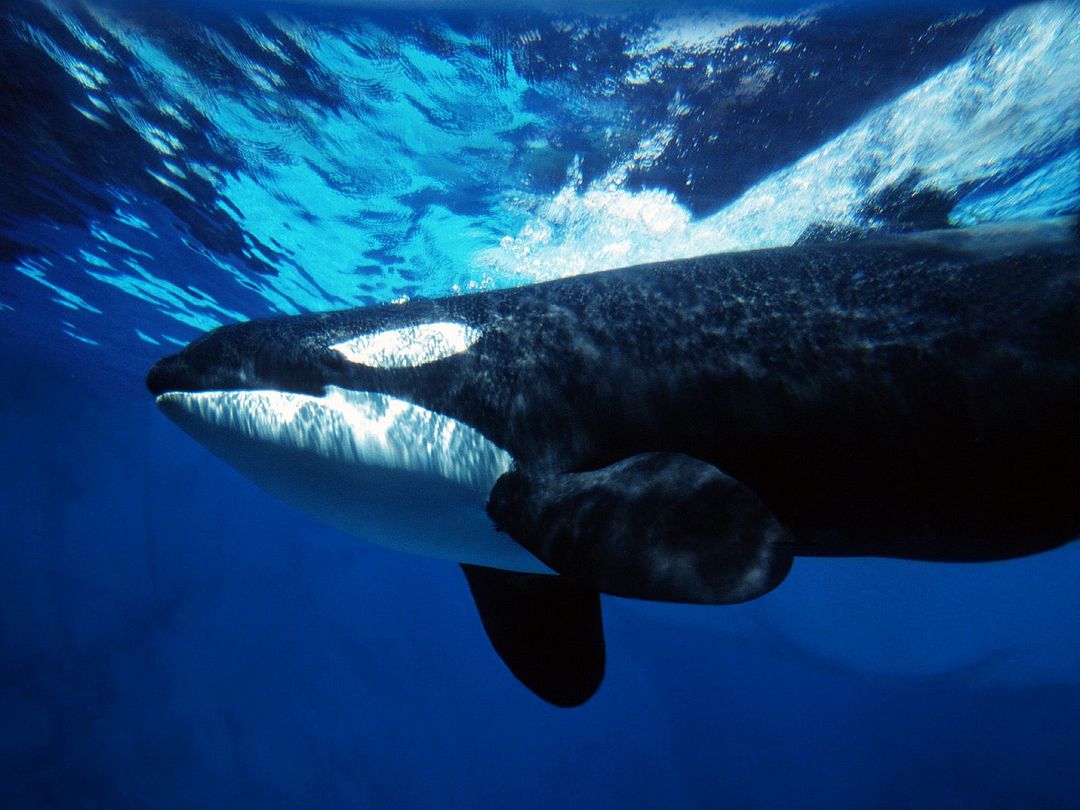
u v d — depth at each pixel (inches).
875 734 847.7
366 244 278.2
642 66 175.0
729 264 98.7
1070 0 142.2
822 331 90.1
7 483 699.4
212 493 828.6
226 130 233.1
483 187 229.3
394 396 104.0
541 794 805.9
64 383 702.5
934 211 198.5
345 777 735.7
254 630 792.3
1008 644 790.5
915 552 91.8
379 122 213.3
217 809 662.5
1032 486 85.4
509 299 106.3
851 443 87.1
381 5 171.6
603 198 220.4
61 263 389.4
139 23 195.6
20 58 218.5
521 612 119.3
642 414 93.3
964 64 160.4
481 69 186.1
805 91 172.7
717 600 69.7
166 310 421.1
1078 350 84.0
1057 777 767.7
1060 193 189.9
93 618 706.2
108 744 660.7
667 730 863.1
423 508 106.6
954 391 85.3
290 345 111.2
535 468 95.7
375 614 876.0
